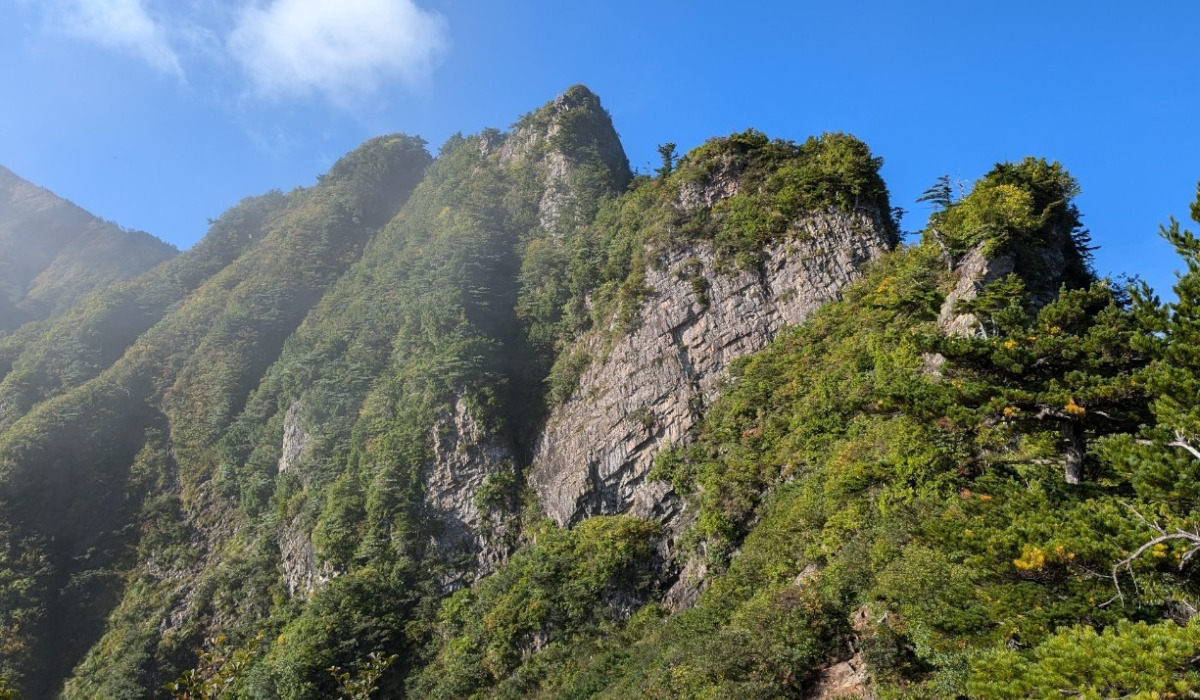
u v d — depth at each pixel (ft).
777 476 132.46
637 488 161.07
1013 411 55.42
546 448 178.50
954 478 80.02
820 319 159.84
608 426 170.19
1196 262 48.24
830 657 83.87
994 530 51.55
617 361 180.14
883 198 183.62
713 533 133.90
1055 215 138.92
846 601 87.30
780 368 154.20
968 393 57.57
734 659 86.79
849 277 167.84
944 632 61.21
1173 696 35.76
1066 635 40.96
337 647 144.15
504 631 138.41
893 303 130.82
